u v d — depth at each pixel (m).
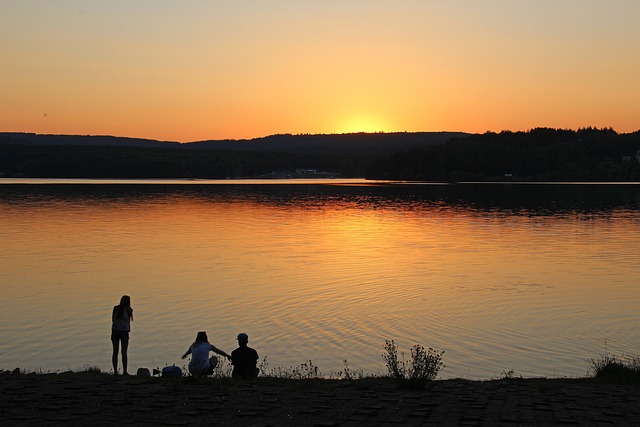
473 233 60.88
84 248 49.28
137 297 31.31
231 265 41.22
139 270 39.19
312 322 26.30
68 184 187.88
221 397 12.95
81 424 10.70
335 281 35.38
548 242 53.72
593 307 28.91
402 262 42.53
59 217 76.38
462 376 19.36
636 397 13.34
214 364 16.22
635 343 23.11
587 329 25.09
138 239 55.28
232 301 30.28
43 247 49.69
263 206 99.88
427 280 35.75
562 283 34.88
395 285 34.19
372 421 11.05
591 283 34.84
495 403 12.63
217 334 24.62
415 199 120.62
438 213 86.44
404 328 25.30
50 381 14.68
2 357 21.58
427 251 48.25
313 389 14.04
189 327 25.66
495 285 34.22
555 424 10.95
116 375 16.06
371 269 39.53
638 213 84.88
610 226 67.50
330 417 11.34
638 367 17.44
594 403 12.66
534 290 32.91
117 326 17.30
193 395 13.12
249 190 159.88
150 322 26.45
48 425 10.61
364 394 13.48
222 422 10.91
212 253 46.94
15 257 44.44
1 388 13.71
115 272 38.44
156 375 17.06
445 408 12.14
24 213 81.69
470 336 24.11
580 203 106.38
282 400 12.73
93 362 21.06
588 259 44.03
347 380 15.67
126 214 81.81
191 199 117.25
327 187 185.00
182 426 10.62
